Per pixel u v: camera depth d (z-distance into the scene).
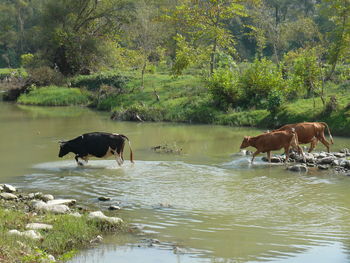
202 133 25.20
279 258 8.95
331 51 33.66
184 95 34.56
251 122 27.31
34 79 46.28
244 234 10.26
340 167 16.38
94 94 41.28
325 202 12.60
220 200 12.82
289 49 55.72
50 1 53.16
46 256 8.32
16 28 108.19
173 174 15.82
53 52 53.12
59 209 11.48
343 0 33.62
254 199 12.91
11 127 27.98
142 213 11.73
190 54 38.19
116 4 54.31
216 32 37.53
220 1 38.75
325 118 24.38
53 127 27.92
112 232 10.33
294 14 75.06
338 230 10.51
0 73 66.31
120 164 17.14
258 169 16.44
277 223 10.98
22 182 14.98
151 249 9.36
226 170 16.36
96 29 56.09
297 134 18.12
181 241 9.84
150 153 19.81
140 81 42.03
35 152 20.11
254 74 30.00
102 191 13.83
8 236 9.02
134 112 31.34
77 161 17.36
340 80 32.47
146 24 45.78
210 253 9.19
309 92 28.95
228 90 30.03
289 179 15.00
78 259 8.83
